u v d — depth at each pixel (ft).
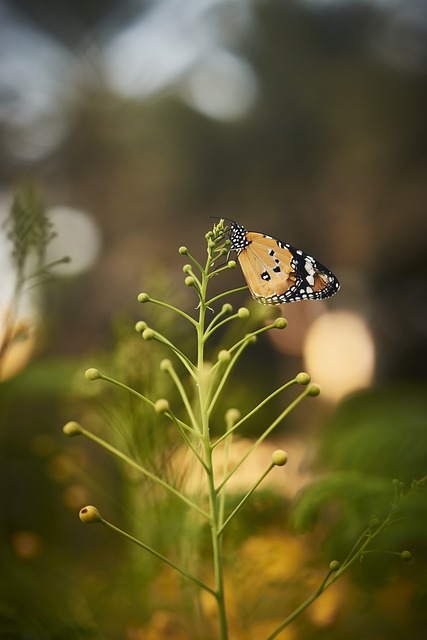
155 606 2.42
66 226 11.60
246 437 2.59
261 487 2.45
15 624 2.19
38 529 3.02
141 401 2.44
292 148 11.16
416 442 2.47
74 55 11.85
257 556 2.40
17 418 3.64
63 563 2.65
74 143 11.91
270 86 11.33
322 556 2.41
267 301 2.15
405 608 2.37
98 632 2.29
